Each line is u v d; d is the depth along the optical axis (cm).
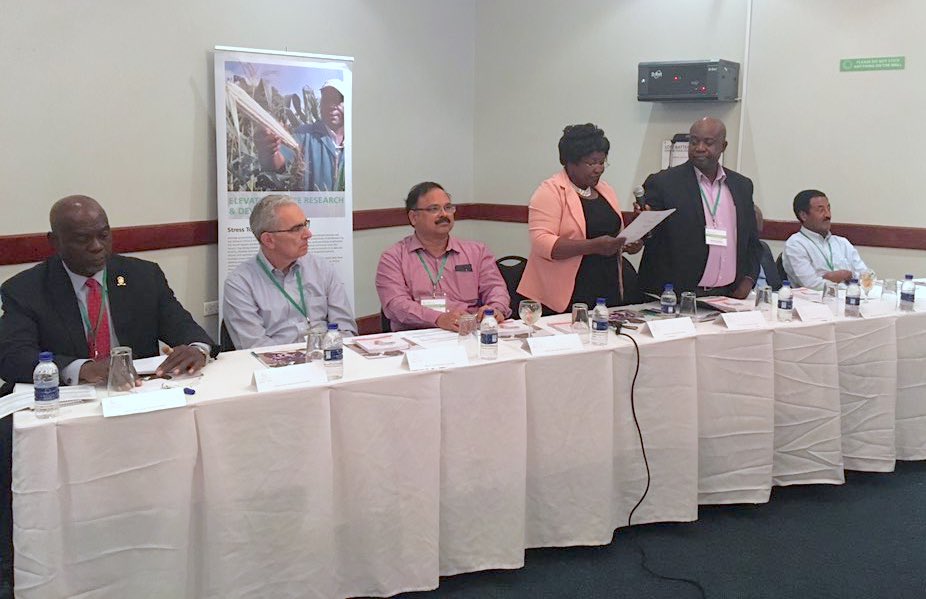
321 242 465
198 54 427
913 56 442
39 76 365
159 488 207
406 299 316
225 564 216
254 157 436
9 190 360
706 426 295
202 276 444
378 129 533
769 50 483
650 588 255
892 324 323
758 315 300
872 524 299
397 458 238
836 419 314
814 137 476
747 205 334
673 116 520
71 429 196
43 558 195
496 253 611
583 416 266
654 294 338
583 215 328
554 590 254
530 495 267
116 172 399
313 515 226
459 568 256
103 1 385
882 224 464
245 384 226
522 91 581
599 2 539
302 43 477
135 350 265
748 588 256
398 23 537
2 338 239
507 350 263
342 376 233
